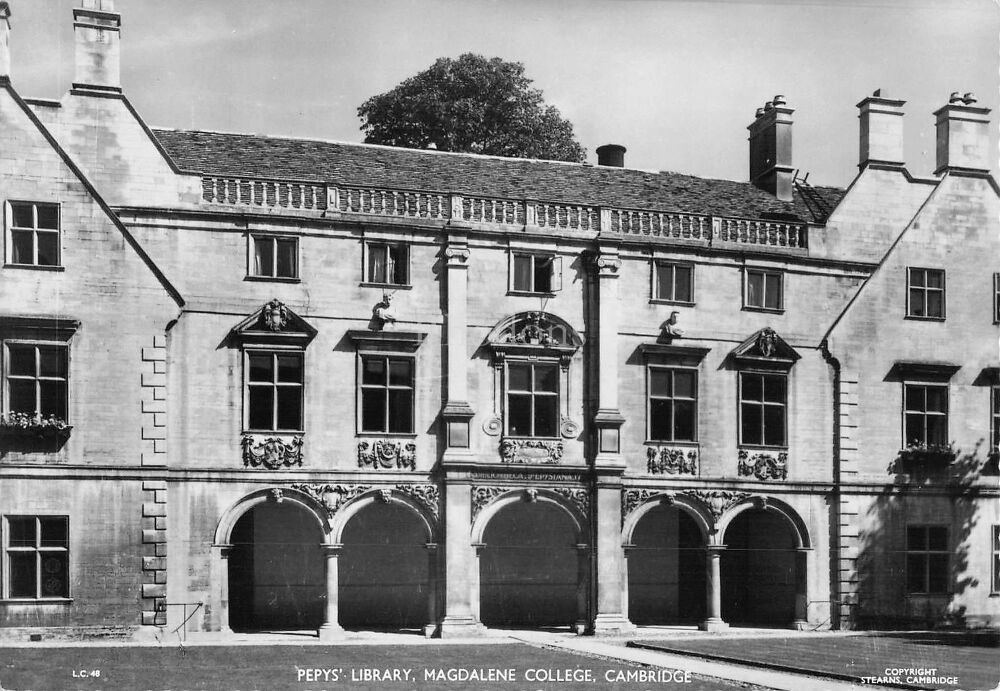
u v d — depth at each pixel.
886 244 44.78
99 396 36.34
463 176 43.41
